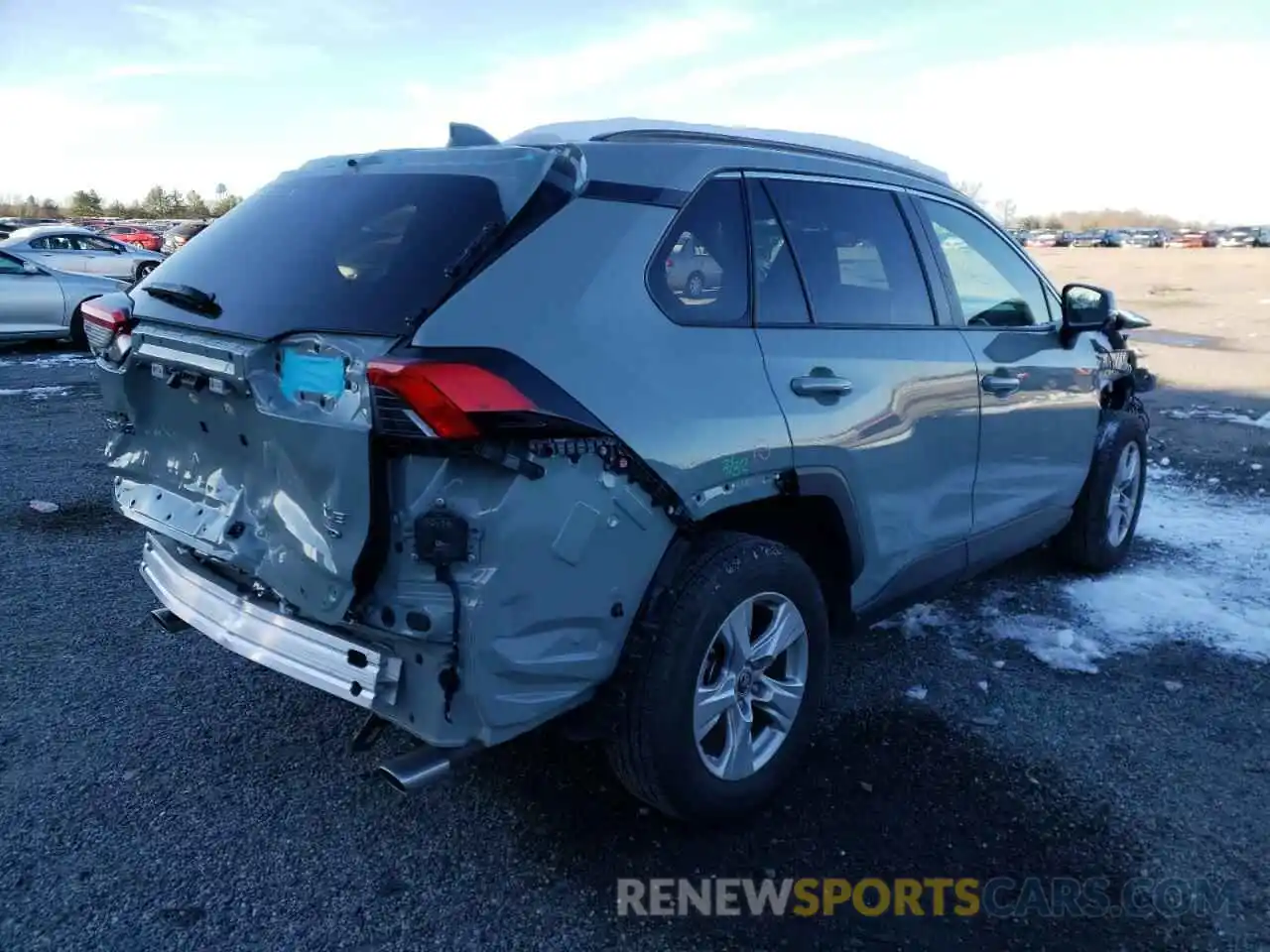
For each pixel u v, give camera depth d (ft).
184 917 8.86
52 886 9.21
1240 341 53.47
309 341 8.60
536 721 8.64
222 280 9.89
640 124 11.42
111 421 11.19
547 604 8.43
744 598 9.82
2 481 22.66
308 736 11.96
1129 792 10.92
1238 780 11.15
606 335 8.89
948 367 12.66
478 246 8.64
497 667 8.23
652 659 9.23
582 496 8.48
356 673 8.54
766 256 10.74
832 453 10.71
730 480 9.61
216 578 10.19
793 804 10.68
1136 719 12.52
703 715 9.74
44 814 10.27
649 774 9.51
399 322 8.26
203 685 13.15
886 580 12.19
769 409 10.02
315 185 10.55
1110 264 139.54
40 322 44.27
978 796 10.84
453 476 8.05
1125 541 18.16
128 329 10.50
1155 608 16.06
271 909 9.00
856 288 11.82
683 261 9.82
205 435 9.86
